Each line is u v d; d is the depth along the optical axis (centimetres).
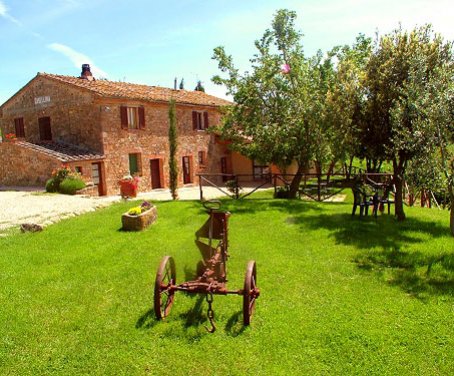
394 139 1002
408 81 1007
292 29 1633
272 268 747
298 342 492
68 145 2234
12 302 609
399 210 1117
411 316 551
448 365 443
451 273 703
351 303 596
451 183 832
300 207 1368
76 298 622
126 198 1736
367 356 462
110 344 495
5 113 2580
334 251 843
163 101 2462
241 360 458
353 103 1140
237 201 1542
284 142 1655
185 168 2753
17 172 2191
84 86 2164
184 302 602
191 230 1043
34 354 475
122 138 2273
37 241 942
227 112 1850
